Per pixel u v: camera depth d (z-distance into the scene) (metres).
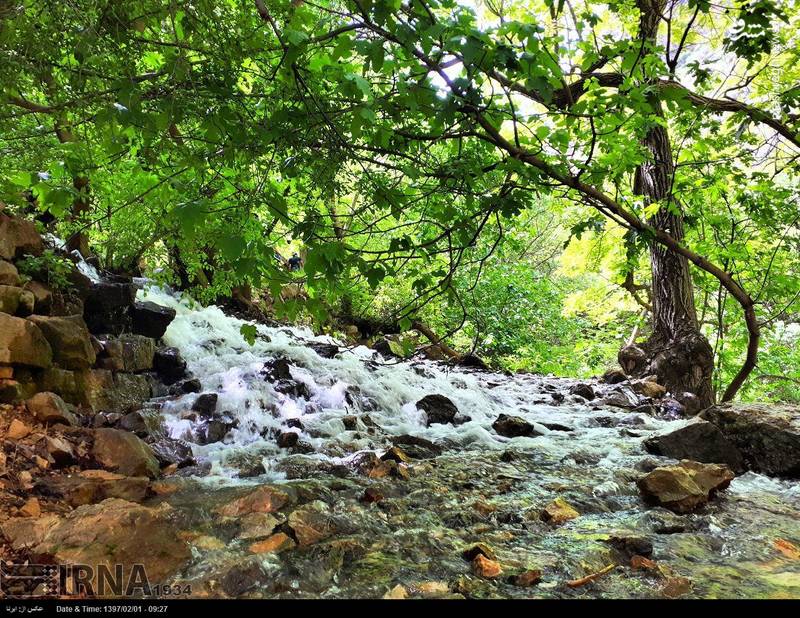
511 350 14.91
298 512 3.32
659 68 2.89
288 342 8.42
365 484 4.12
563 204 6.88
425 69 2.54
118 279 6.98
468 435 6.03
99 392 4.84
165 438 4.62
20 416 3.93
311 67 2.73
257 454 4.69
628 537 3.27
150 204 3.45
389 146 3.00
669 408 8.12
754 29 2.77
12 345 4.04
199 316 7.96
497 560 3.01
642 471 4.88
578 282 20.36
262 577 2.71
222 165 3.05
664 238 3.42
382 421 6.37
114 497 3.43
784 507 4.15
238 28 2.68
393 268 3.04
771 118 3.67
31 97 3.44
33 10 2.33
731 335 11.21
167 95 2.50
